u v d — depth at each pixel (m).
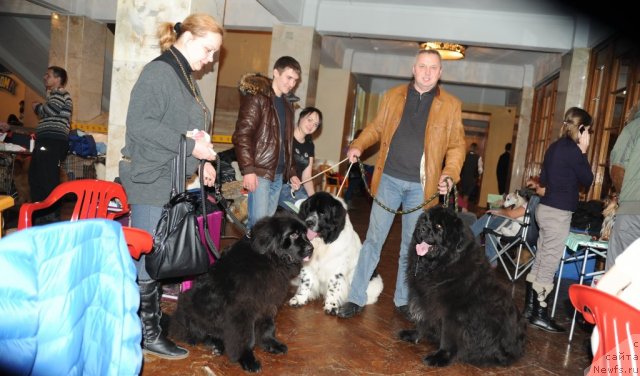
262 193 3.60
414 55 12.22
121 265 1.43
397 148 3.59
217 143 10.69
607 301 1.39
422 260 3.05
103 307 1.40
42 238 1.13
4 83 16.30
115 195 2.87
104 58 10.34
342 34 9.13
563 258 4.16
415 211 3.60
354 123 14.22
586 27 7.77
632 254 1.57
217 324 2.69
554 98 9.55
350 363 2.89
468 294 2.93
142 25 4.08
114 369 1.43
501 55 10.92
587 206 4.91
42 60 11.04
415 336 3.34
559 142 3.82
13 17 10.22
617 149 3.12
